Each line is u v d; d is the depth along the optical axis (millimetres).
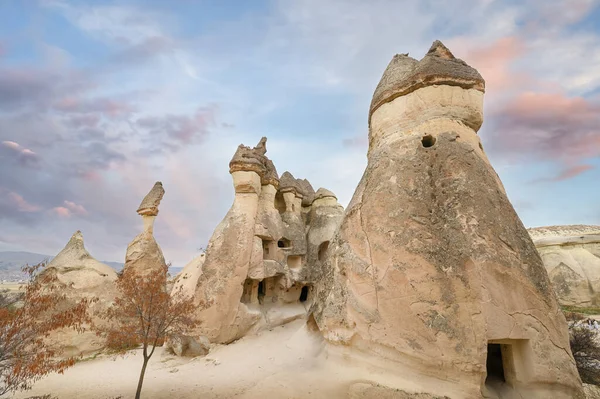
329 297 9688
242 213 16344
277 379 8680
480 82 9648
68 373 10531
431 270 7496
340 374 8242
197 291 14672
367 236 8930
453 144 8750
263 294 19109
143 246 19375
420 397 6598
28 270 6648
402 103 10078
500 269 7047
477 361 6477
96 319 13375
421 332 7156
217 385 9062
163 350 13266
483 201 7832
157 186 20859
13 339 5930
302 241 21297
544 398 6457
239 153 17062
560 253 27781
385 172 9336
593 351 10461
